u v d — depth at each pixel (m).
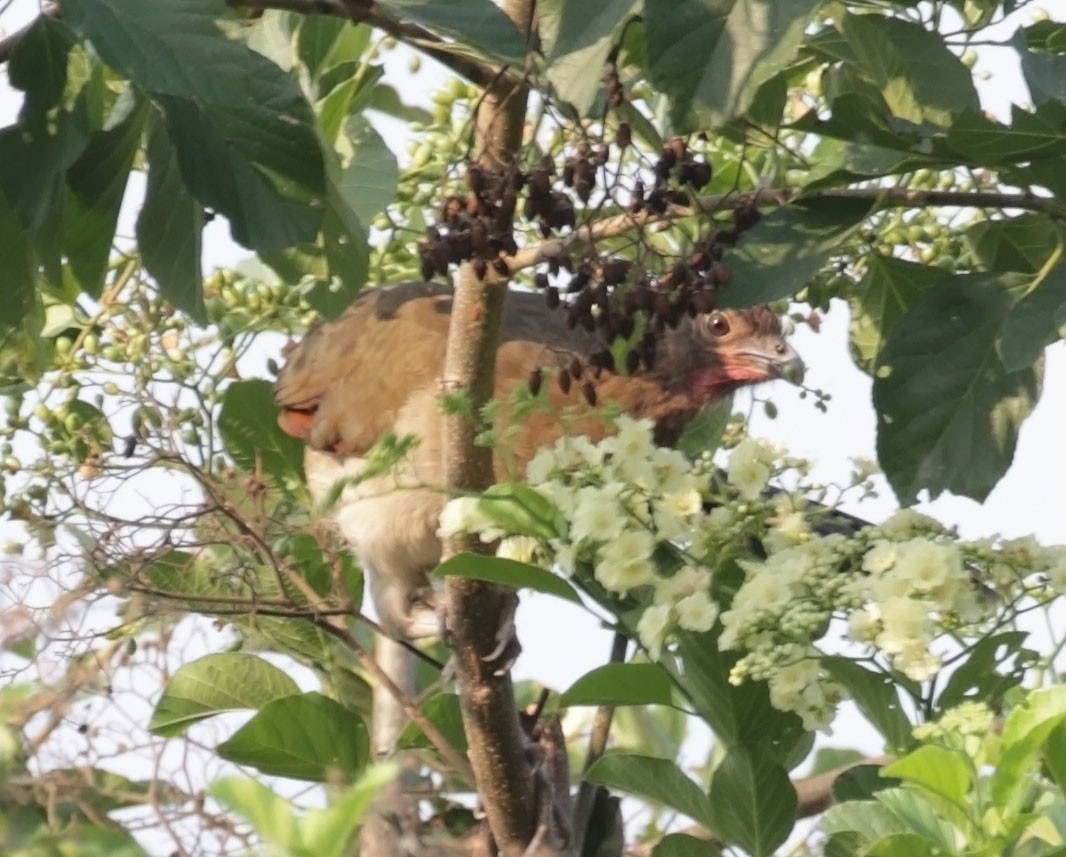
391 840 7.95
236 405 11.32
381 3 7.92
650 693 8.30
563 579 8.35
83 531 8.93
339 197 8.73
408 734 9.80
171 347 10.73
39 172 7.89
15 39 7.93
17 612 6.78
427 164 11.15
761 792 8.48
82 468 9.41
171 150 8.69
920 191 8.68
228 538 9.06
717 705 8.83
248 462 11.35
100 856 4.95
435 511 11.74
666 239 10.70
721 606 8.94
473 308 8.79
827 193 8.79
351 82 10.11
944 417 8.91
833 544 8.16
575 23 7.30
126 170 8.80
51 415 10.12
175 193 8.73
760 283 8.56
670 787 8.56
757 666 7.93
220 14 7.24
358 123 10.16
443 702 10.05
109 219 9.02
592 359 9.20
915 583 7.73
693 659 8.84
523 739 9.55
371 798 4.95
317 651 10.65
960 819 6.38
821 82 10.48
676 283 8.44
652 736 12.48
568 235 8.70
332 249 8.99
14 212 8.12
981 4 9.34
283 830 4.93
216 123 7.42
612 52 8.09
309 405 13.02
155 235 8.77
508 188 8.12
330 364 13.04
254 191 7.58
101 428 10.16
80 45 7.92
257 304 11.09
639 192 8.34
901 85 8.71
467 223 8.16
